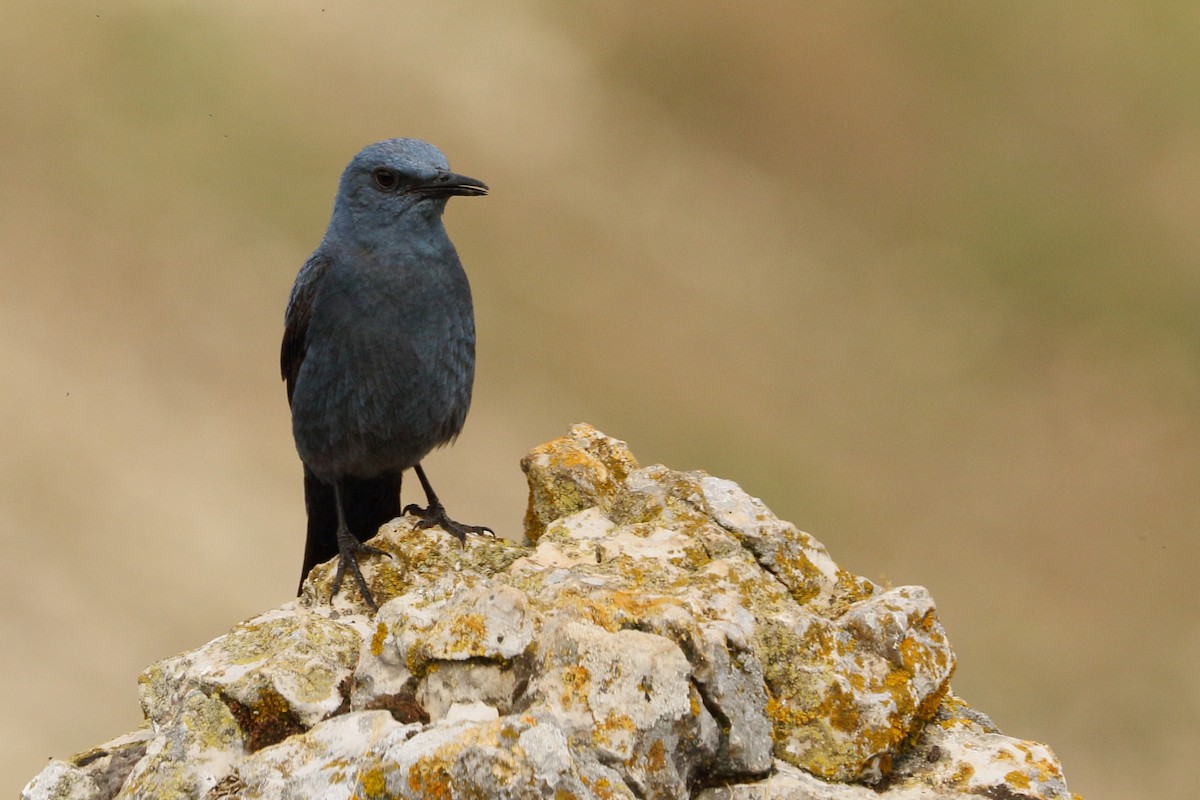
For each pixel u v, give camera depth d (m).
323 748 8.16
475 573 10.02
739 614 9.27
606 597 8.78
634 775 8.00
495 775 7.54
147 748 8.99
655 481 11.10
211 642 9.52
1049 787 8.83
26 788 8.98
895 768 9.06
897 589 9.60
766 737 8.64
